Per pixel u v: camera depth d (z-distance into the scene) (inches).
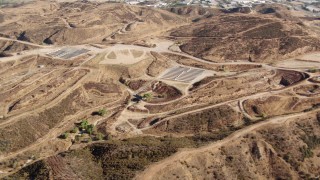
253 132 5462.6
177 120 6166.3
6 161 5280.5
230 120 6190.9
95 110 6771.7
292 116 5954.7
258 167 4997.5
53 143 5748.0
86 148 5162.4
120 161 4618.6
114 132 5989.2
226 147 5088.6
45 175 4303.6
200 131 5989.2
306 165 5147.6
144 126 6166.3
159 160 4598.9
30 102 6658.5
